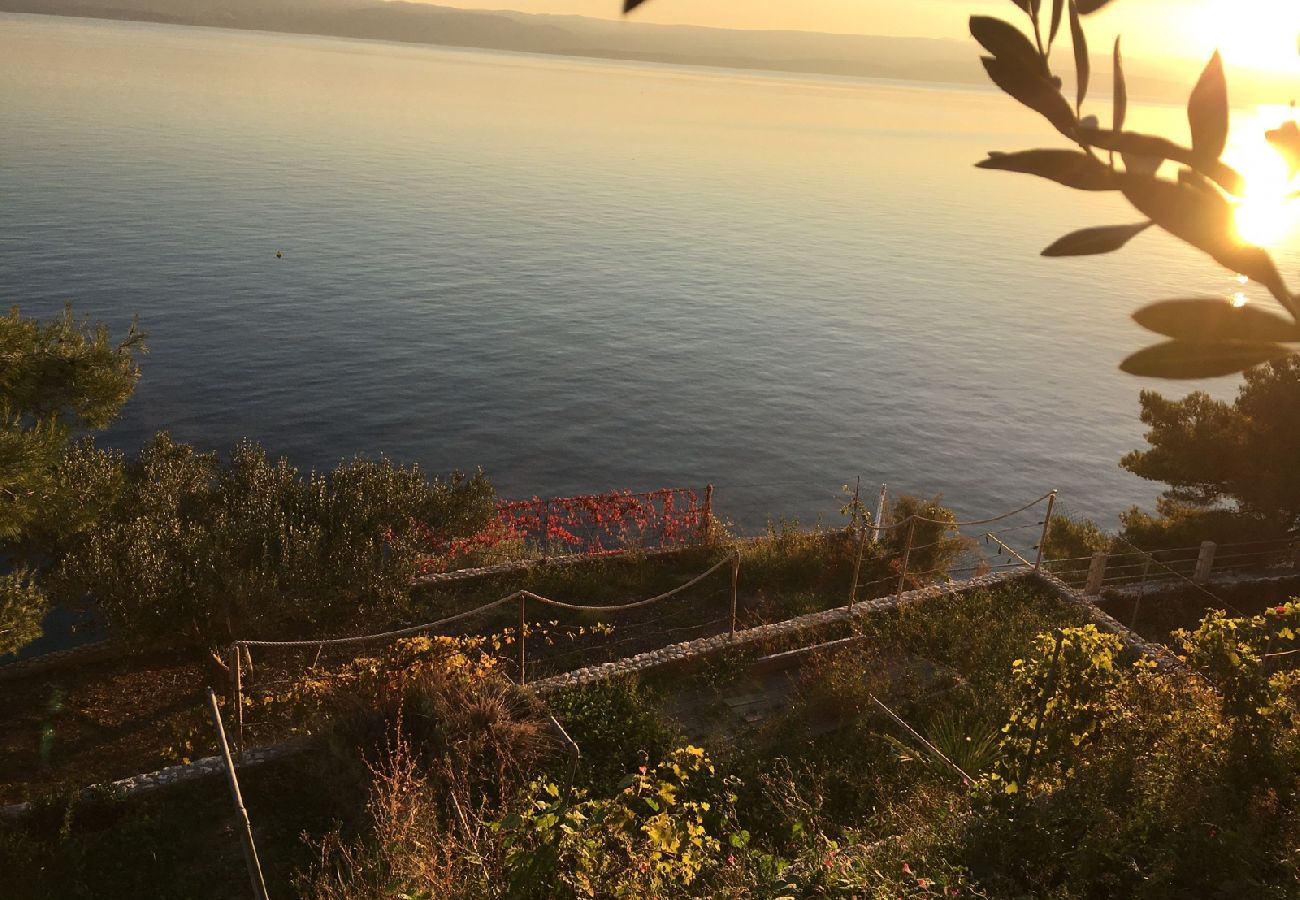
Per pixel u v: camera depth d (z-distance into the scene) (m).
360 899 7.33
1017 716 8.45
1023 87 0.86
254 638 13.55
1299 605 8.38
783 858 7.89
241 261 89.50
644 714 11.84
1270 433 20.78
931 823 7.99
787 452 54.16
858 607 14.94
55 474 11.84
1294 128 0.80
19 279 74.19
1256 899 5.84
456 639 11.80
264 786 10.19
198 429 49.53
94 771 10.92
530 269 98.81
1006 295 102.12
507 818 6.43
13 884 8.72
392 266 94.25
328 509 16.67
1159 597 16.77
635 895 6.19
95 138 167.88
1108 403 65.81
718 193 175.38
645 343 74.50
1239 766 7.02
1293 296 0.79
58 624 23.56
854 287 102.00
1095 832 6.72
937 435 58.00
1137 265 122.06
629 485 48.50
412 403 56.69
